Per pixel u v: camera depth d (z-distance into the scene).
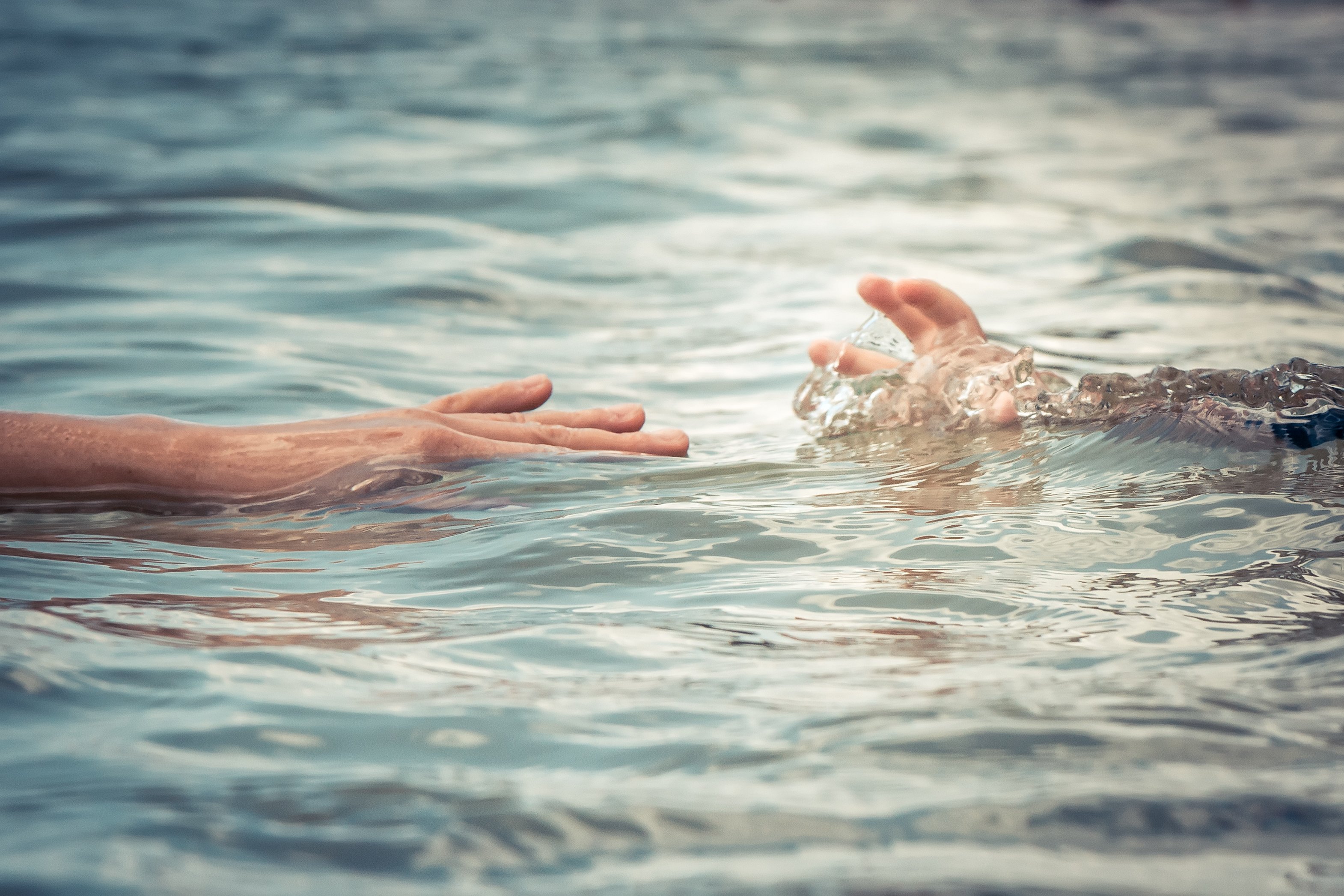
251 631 1.46
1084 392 2.30
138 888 0.89
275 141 7.46
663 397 3.08
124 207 5.48
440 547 1.80
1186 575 1.57
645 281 4.50
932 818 1.00
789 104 9.78
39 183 5.98
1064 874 0.92
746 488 2.05
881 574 1.63
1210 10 20.77
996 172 6.96
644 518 1.89
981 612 1.48
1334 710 1.18
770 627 1.46
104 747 1.13
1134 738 1.13
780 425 2.71
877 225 5.52
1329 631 1.38
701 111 9.20
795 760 1.10
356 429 2.18
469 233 5.23
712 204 6.03
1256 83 11.20
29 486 2.09
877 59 13.37
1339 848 0.95
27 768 1.09
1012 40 15.80
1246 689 1.23
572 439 2.29
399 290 4.21
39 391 2.93
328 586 1.64
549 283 4.44
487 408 2.40
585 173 6.72
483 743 1.15
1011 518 1.82
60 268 4.43
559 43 14.44
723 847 0.96
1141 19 19.22
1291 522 1.72
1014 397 2.32
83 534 1.90
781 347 3.58
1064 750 1.11
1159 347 3.31
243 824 0.99
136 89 9.70
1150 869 0.92
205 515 2.00
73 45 12.53
